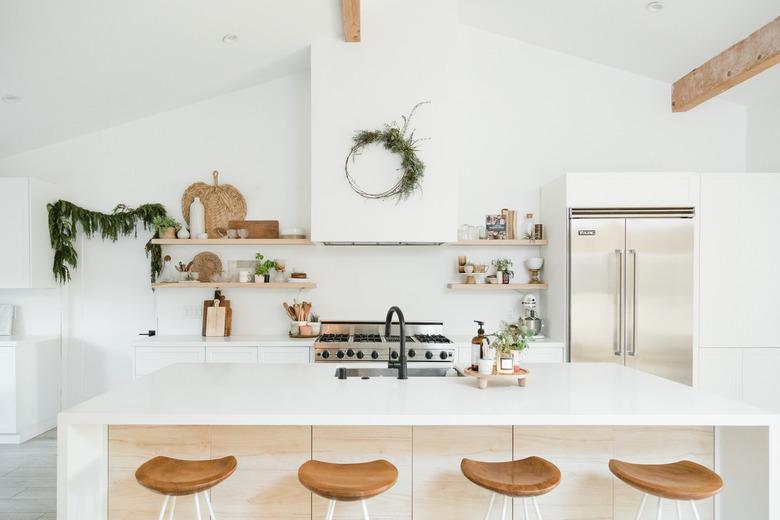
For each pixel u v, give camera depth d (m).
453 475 2.38
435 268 4.85
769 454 2.09
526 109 4.86
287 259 4.86
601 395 2.37
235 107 4.86
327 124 4.12
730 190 4.19
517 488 1.90
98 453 2.30
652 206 4.16
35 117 4.24
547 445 2.40
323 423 2.03
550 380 2.70
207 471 2.07
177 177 4.85
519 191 4.86
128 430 2.36
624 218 4.16
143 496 2.36
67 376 4.83
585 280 4.17
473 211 4.86
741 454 2.29
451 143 4.16
